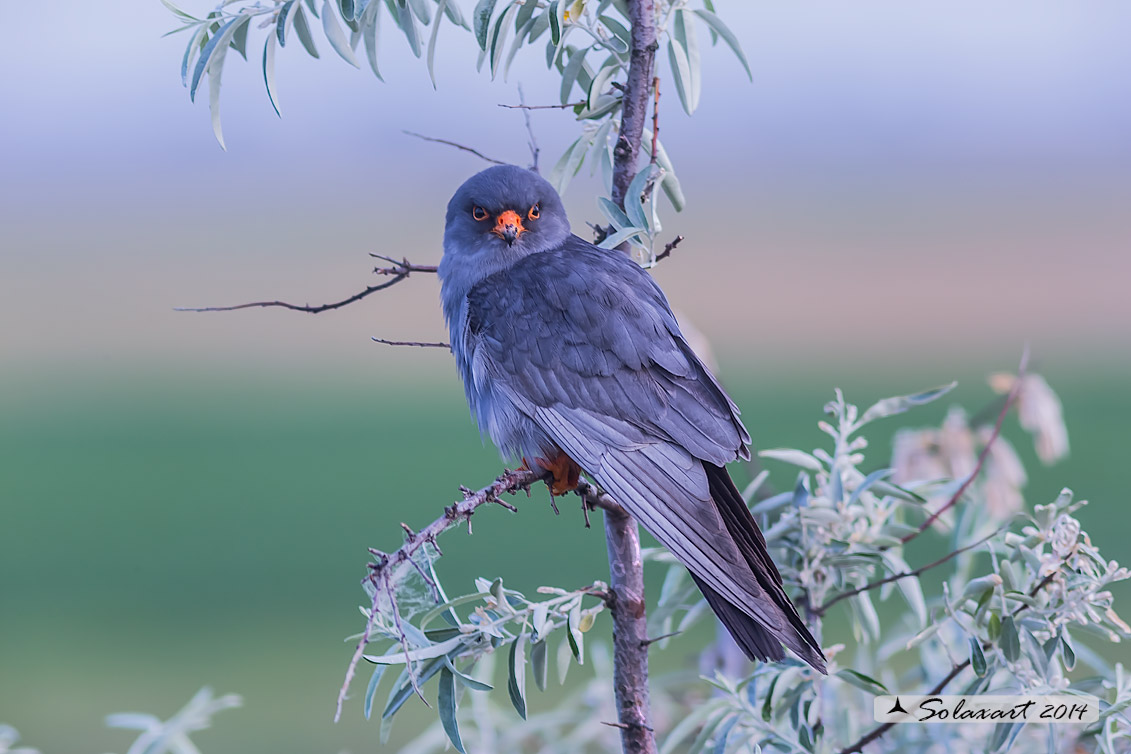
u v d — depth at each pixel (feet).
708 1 33.63
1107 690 29.35
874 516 31.55
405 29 31.86
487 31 30.17
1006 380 35.53
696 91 32.27
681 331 32.81
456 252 34.94
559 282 32.04
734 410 30.73
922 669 33.78
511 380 31.55
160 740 33.68
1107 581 27.55
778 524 31.14
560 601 27.43
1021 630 28.07
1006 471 34.91
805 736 29.60
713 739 30.09
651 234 29.40
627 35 31.37
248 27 31.14
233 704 34.86
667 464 29.68
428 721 58.65
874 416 31.76
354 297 30.04
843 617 61.72
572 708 38.70
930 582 62.54
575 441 30.37
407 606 28.17
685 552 27.30
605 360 30.83
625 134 29.37
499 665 54.34
